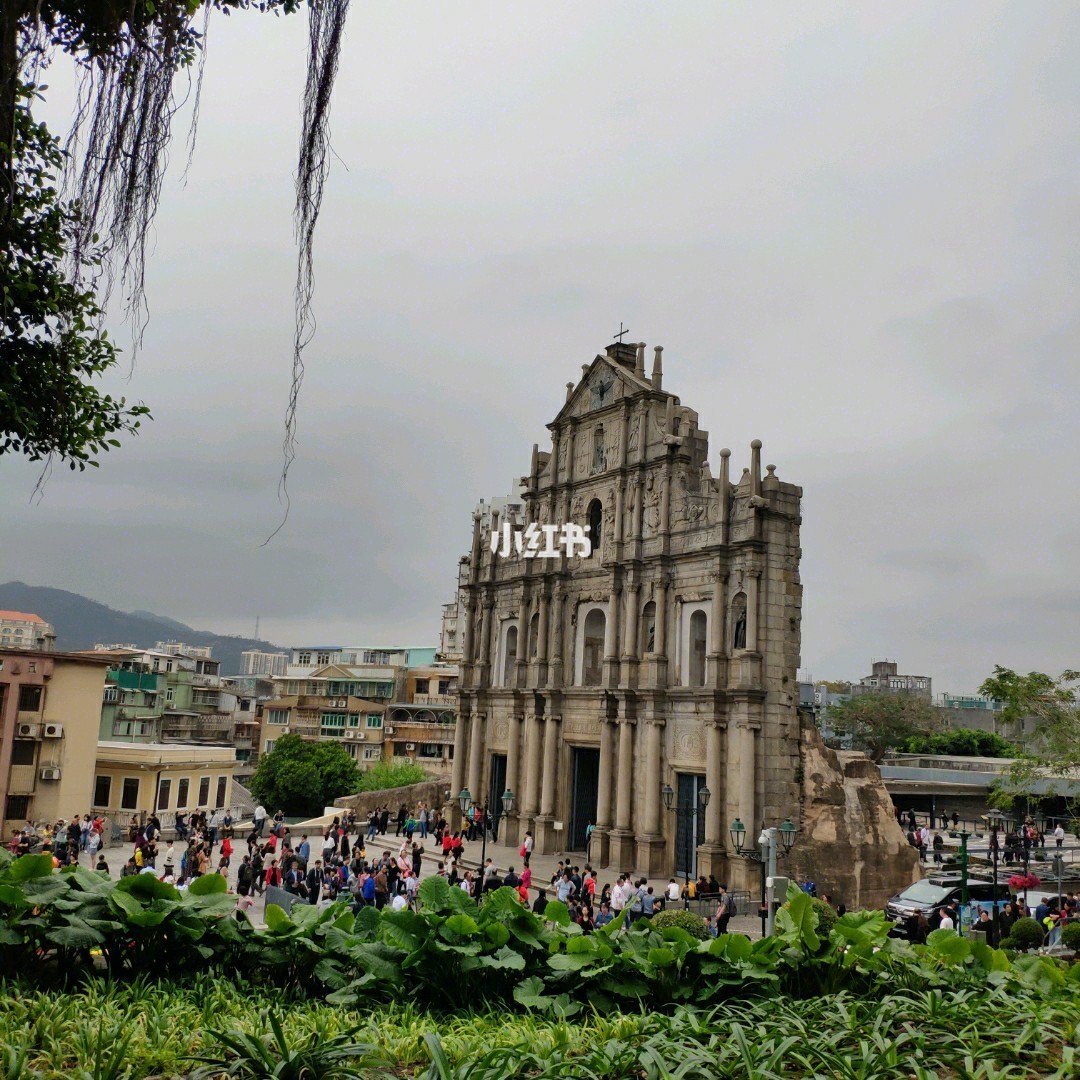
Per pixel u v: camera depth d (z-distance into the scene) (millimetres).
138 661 117188
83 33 10242
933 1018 11297
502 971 14078
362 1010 13320
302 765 100188
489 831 64000
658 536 53188
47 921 13547
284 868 41094
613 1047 9984
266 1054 9078
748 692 46062
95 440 17750
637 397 56000
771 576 47531
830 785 46625
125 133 9523
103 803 74812
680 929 14227
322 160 9273
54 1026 10773
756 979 13422
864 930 14094
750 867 44594
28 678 67688
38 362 16297
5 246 12617
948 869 56531
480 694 66312
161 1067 9867
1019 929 36312
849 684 145375
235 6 13734
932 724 118688
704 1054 9508
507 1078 9000
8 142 9227
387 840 62281
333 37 9289
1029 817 71500
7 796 66438
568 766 58438
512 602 65750
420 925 14117
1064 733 45219
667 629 52250
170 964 14148
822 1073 9578
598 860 52875
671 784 50750
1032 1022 10672
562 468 62562
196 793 79562
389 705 124812
